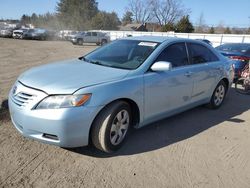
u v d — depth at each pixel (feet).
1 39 115.14
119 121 13.15
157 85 14.66
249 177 12.27
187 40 18.03
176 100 16.42
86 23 267.59
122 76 13.34
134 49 15.89
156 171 12.15
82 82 12.21
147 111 14.49
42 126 11.44
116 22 281.74
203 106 21.59
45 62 45.03
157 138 15.38
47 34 136.36
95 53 17.08
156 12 241.35
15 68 36.55
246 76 28.19
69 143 11.70
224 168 12.85
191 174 12.14
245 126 18.26
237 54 31.12
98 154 13.12
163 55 15.66
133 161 12.80
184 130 16.81
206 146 14.92
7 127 15.24
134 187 10.96
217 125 18.07
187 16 180.45
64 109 11.32
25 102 11.81
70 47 90.99
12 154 12.62
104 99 12.09
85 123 11.72
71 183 10.90
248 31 211.82
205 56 19.36
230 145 15.28
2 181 10.71
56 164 12.10
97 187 10.79
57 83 12.05
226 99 25.03
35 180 10.92
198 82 18.07
